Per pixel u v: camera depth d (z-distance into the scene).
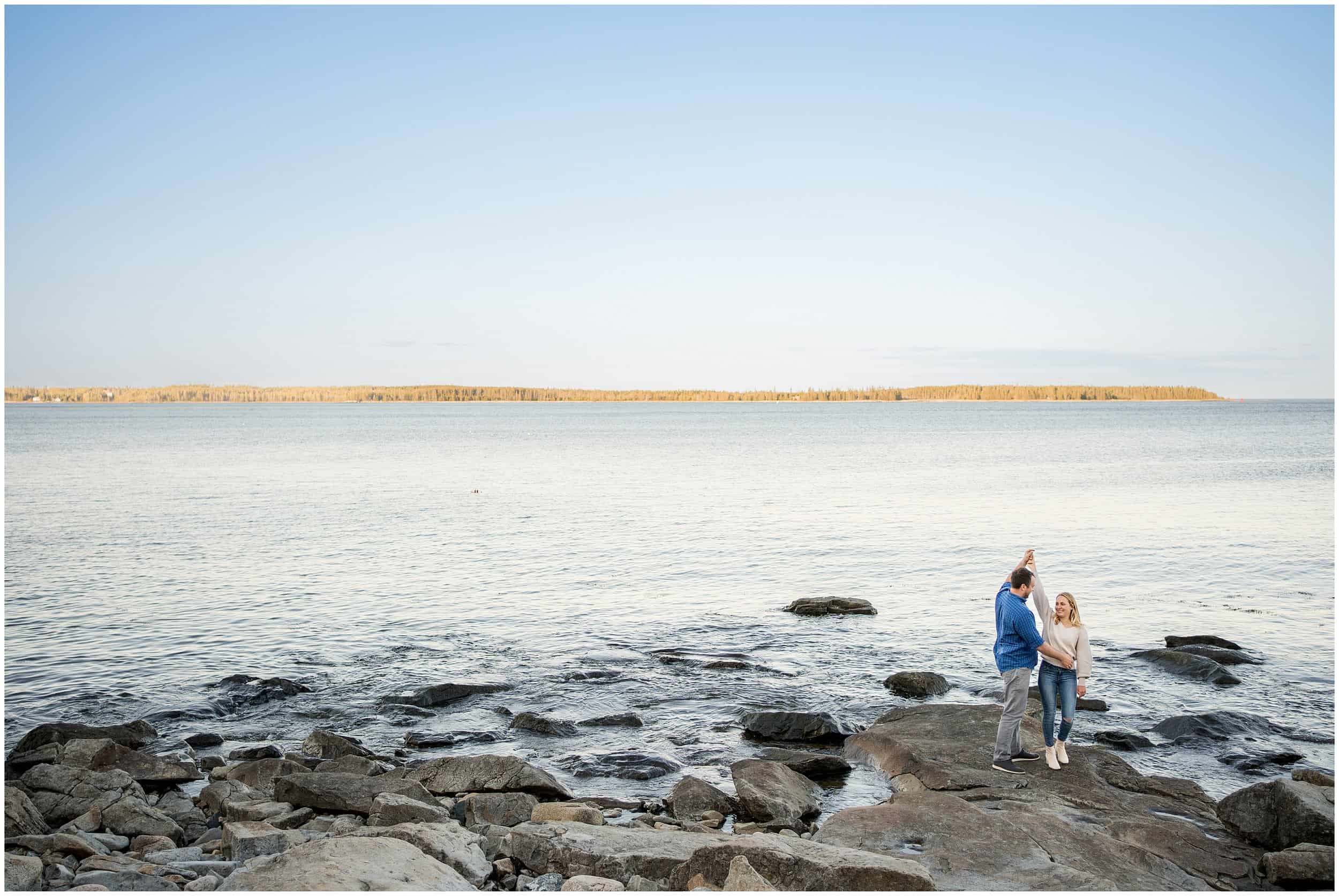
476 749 13.37
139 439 125.38
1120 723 13.94
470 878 7.90
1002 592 11.06
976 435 132.62
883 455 87.38
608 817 10.34
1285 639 19.31
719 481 59.50
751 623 21.20
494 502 47.53
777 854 7.59
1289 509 42.31
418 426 193.62
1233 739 13.07
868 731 12.89
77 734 13.33
